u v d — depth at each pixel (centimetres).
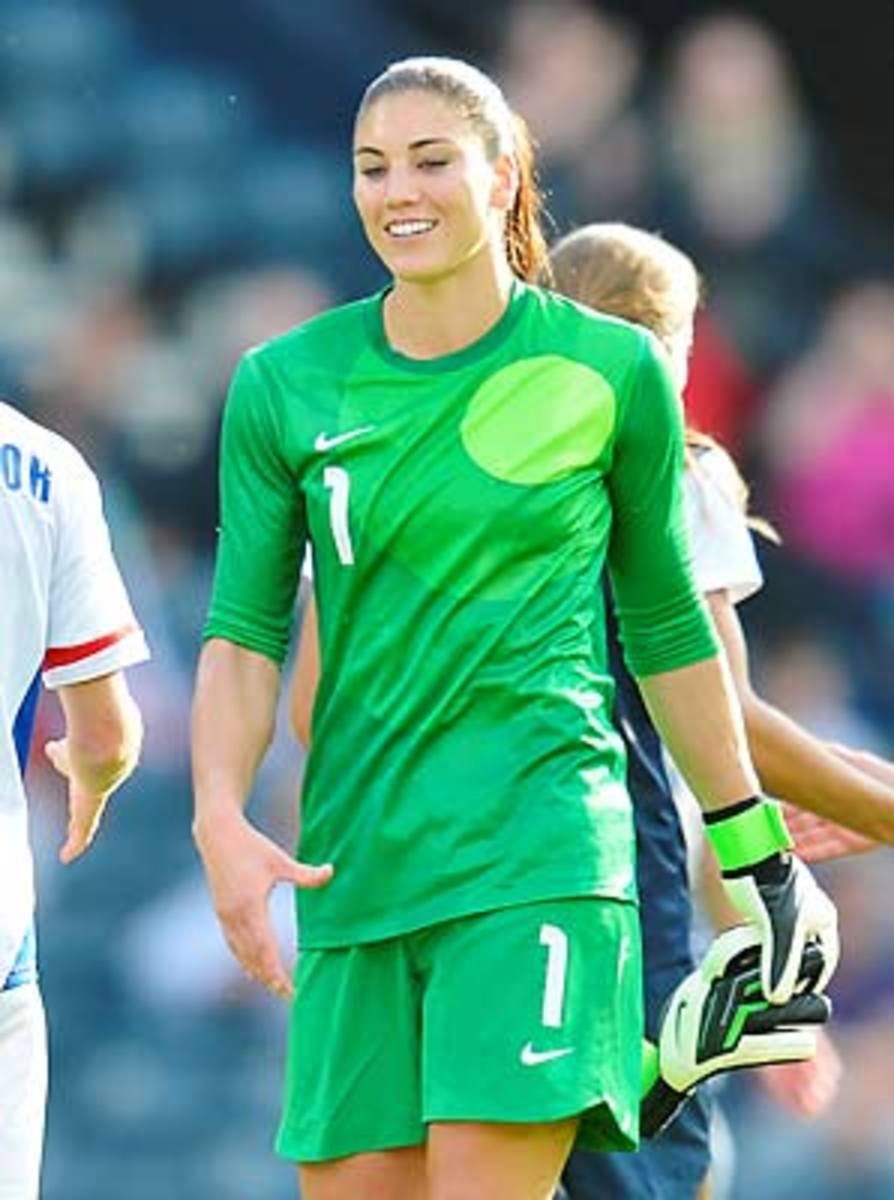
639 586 2072
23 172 5588
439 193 2000
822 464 5309
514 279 2059
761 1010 2116
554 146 5538
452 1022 1988
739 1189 4453
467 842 1994
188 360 5328
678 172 5553
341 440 2017
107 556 2152
